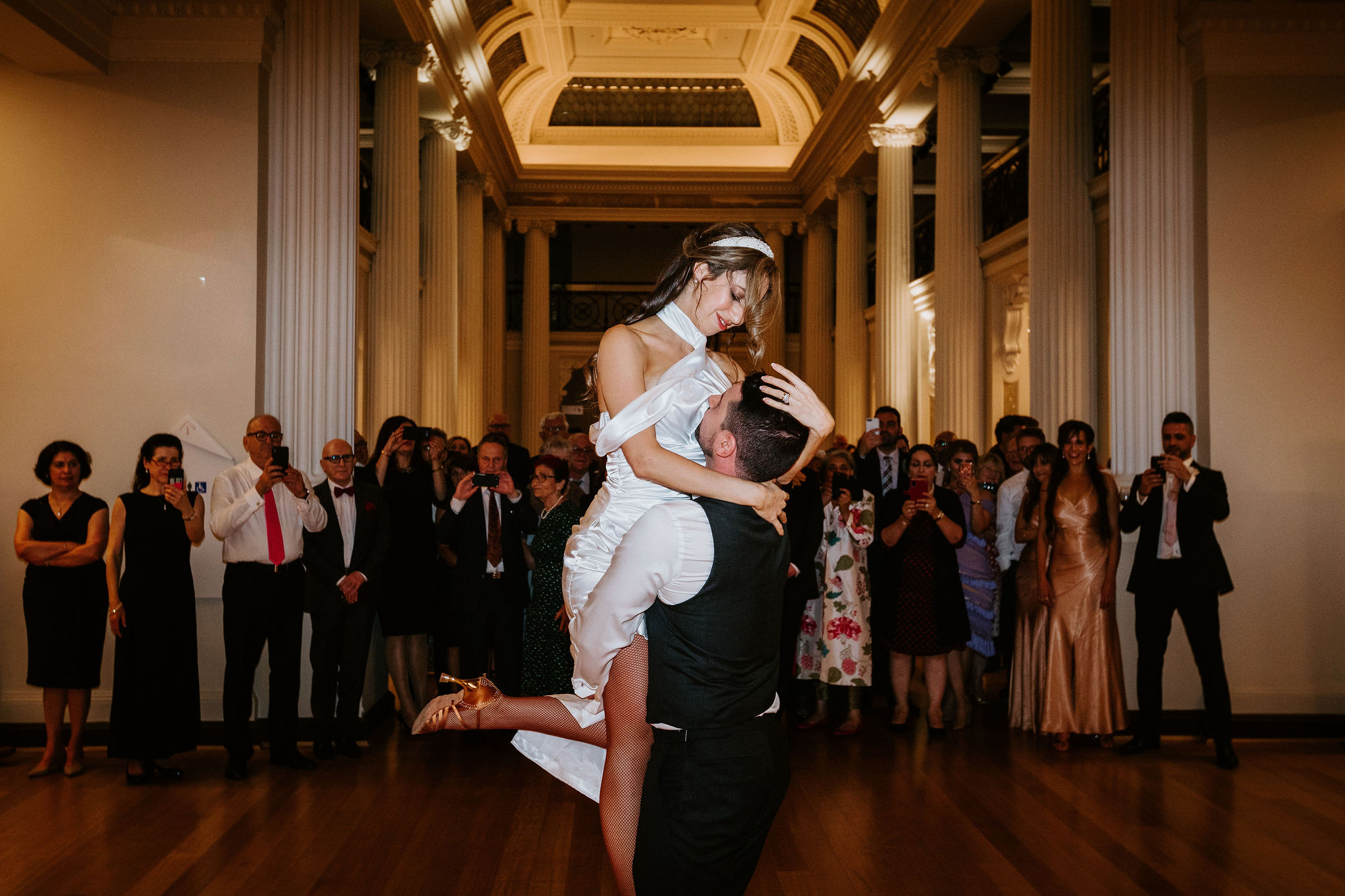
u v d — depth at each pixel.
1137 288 5.81
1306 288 5.62
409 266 10.05
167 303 5.44
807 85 16.91
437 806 4.11
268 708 5.00
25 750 5.05
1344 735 5.36
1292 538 5.54
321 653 4.88
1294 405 5.58
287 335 5.59
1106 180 7.54
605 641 1.71
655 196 18.14
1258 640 5.50
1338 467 5.57
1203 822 3.93
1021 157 10.30
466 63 12.07
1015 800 4.23
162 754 4.37
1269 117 5.64
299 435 5.57
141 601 4.37
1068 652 5.09
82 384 5.40
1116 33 5.98
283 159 5.65
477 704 2.01
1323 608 5.52
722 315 1.96
